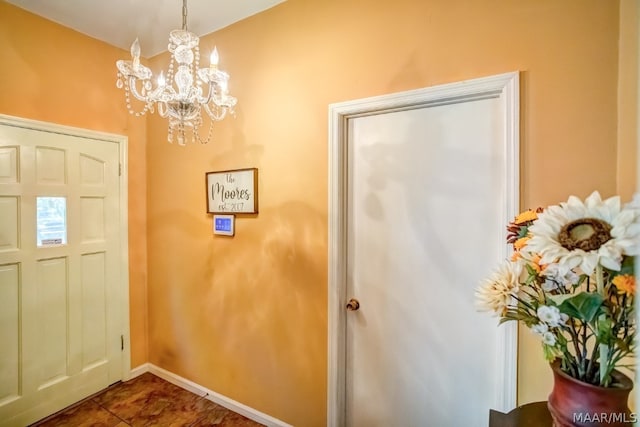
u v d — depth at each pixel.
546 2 1.20
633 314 0.59
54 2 1.85
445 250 1.46
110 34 2.21
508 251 1.28
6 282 1.86
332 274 1.69
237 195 2.03
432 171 1.48
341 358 1.71
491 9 1.30
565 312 0.65
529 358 1.25
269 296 1.94
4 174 1.84
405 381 1.58
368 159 1.64
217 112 2.03
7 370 1.88
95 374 2.29
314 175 1.75
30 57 1.94
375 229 1.63
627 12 1.06
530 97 1.23
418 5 1.45
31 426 1.96
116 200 2.39
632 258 0.58
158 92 1.30
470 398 1.42
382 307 1.62
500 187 1.33
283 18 1.85
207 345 2.24
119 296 2.42
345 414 1.74
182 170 2.33
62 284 2.11
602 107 1.12
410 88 1.47
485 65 1.31
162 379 2.49
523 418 0.94
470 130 1.39
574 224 0.63
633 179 1.05
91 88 2.23
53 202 2.05
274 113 1.88
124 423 2.00
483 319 1.38
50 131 2.02
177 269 2.38
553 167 1.20
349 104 1.62
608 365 0.65
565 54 1.17
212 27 2.10
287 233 1.86
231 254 2.09
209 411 2.12
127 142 2.45
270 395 1.96
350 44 1.63
